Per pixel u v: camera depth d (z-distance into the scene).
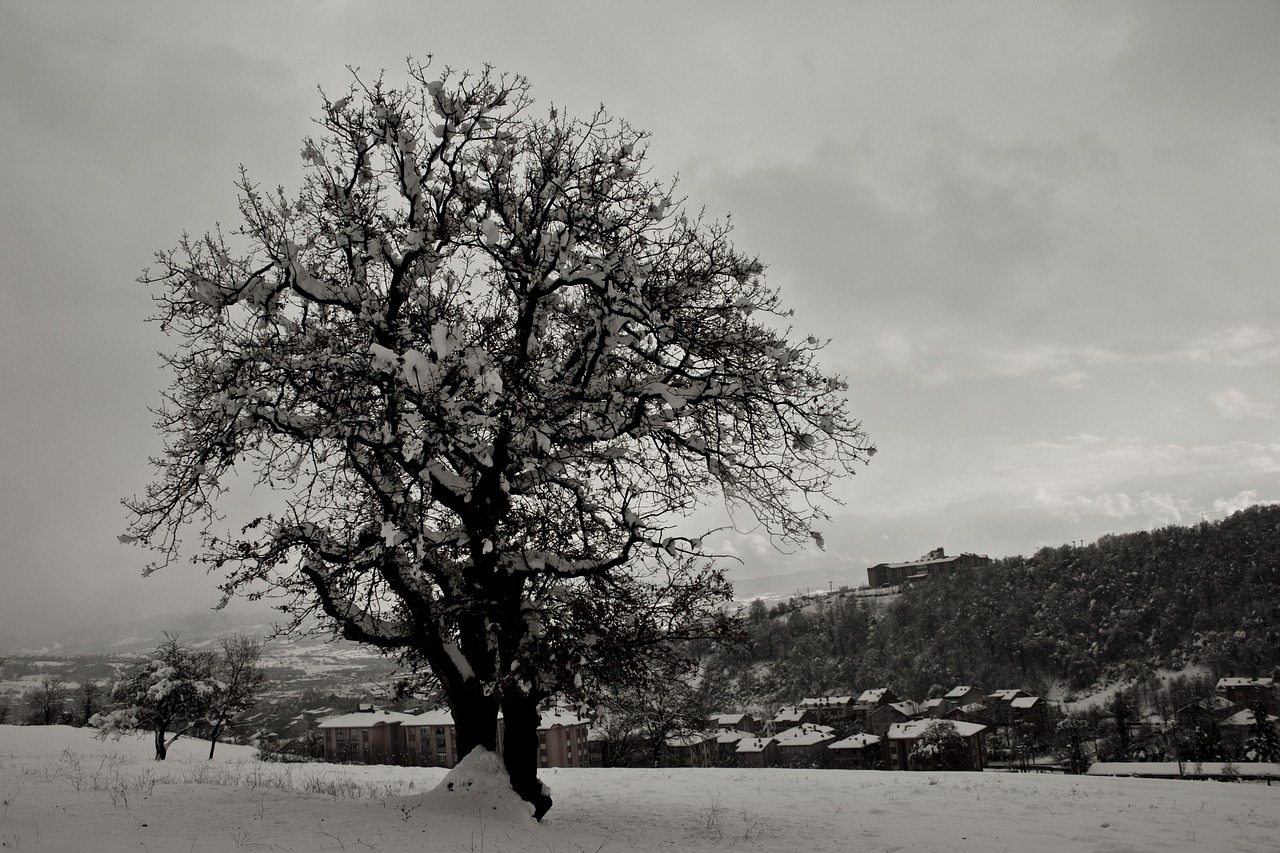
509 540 11.05
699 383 11.91
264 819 9.71
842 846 10.72
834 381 12.37
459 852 8.48
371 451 11.39
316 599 11.52
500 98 12.11
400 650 12.84
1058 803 14.41
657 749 39.00
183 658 27.72
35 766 15.16
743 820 12.78
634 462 12.83
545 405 10.49
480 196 12.30
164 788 12.42
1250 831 11.63
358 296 11.41
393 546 10.23
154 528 11.23
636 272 11.34
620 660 10.90
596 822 12.13
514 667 10.59
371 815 10.09
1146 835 11.34
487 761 11.11
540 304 12.46
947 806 14.26
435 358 10.61
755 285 12.58
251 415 10.66
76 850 7.62
